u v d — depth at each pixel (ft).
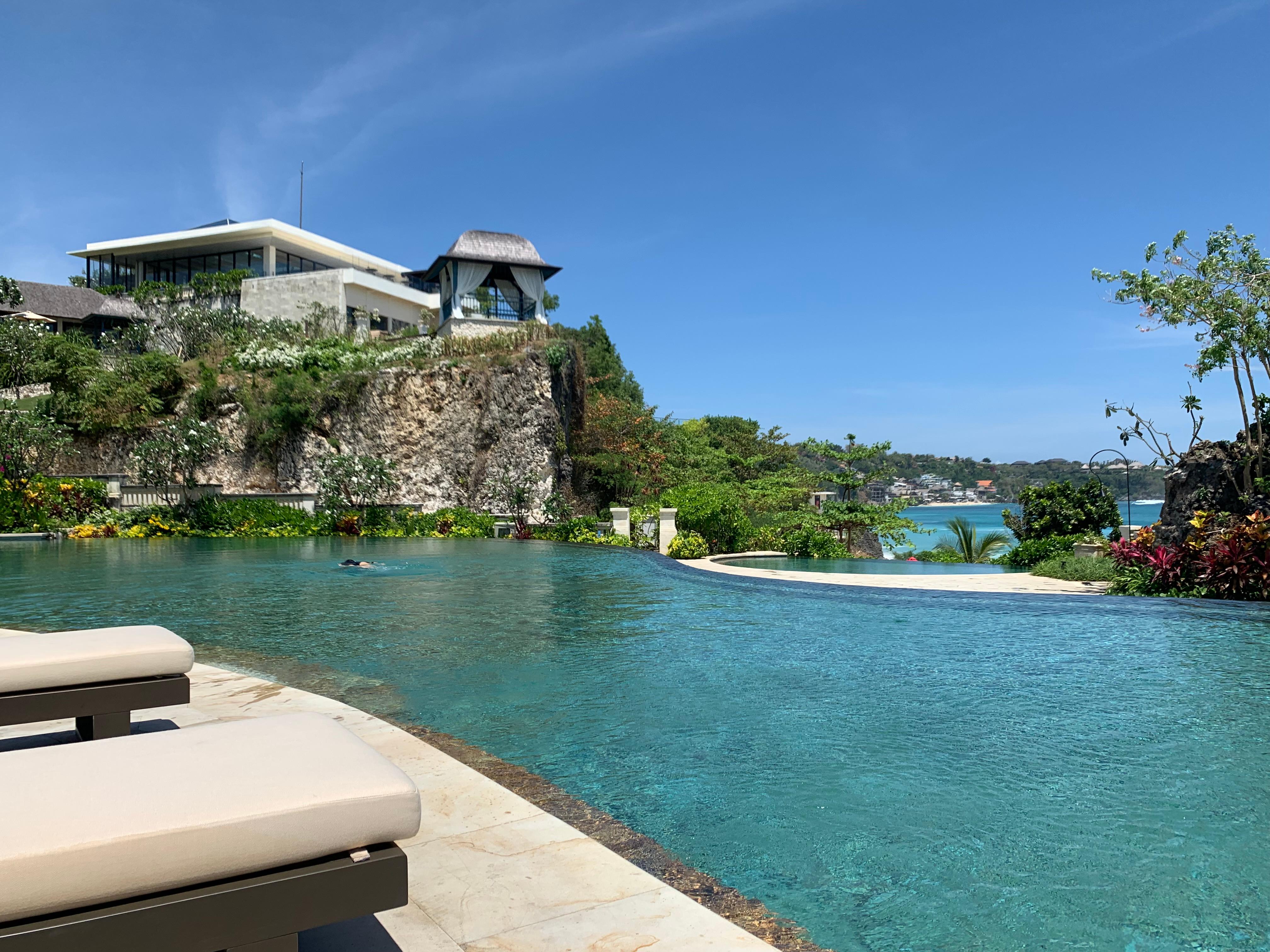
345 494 80.43
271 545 66.69
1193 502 44.27
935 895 9.12
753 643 24.73
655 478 93.25
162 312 128.88
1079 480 71.92
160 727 13.87
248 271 139.13
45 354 106.83
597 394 106.11
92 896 4.66
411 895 7.84
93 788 5.40
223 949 4.99
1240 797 12.29
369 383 93.09
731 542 65.41
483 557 55.88
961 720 16.52
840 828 11.09
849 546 71.26
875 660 22.45
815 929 8.27
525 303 111.65
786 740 15.14
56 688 10.64
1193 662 22.38
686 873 9.32
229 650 23.49
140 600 34.04
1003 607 31.60
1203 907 8.89
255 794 5.38
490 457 89.76
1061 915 8.67
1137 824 11.26
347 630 27.04
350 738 6.79
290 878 5.23
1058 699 18.21
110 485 80.59
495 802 10.52
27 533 70.54
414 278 167.73
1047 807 11.87
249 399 95.71
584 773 13.34
